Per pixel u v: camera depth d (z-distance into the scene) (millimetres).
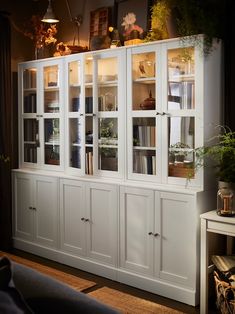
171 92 3318
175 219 3207
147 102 3467
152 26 3502
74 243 3988
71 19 4535
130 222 3502
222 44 3301
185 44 3174
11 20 4645
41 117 4398
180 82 3256
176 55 3264
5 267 1375
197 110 3146
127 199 3514
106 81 3762
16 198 4586
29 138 4594
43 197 4273
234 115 3268
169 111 3318
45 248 4262
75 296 1426
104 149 3820
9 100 4504
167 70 3320
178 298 3193
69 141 4125
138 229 3449
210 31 3088
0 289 1302
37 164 4484
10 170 4566
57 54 4348
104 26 4102
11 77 4652
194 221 3086
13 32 4680
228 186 2916
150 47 3406
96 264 3768
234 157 2949
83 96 3936
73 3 4500
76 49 4180
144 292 3375
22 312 1207
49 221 4227
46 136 4395
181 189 3201
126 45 3752
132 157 3590
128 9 3930
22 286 1503
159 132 3393
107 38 3924
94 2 4281
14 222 4625
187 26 3137
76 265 3955
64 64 4117
